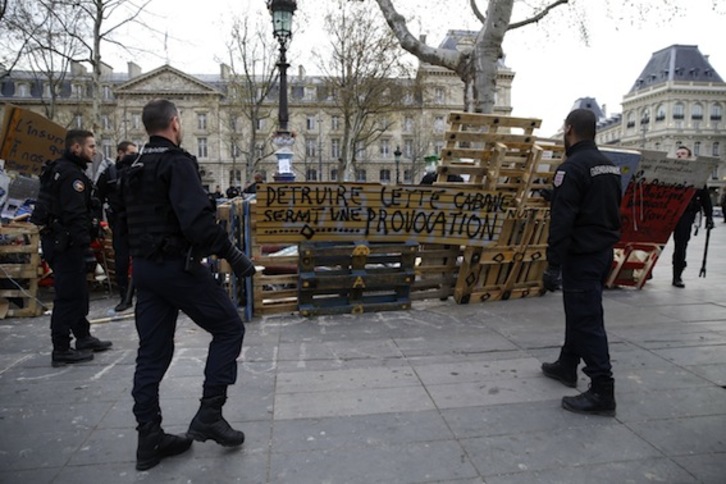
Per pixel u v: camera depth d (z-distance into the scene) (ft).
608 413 10.03
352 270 17.62
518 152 18.25
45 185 12.81
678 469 8.14
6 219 23.16
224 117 191.52
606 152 18.66
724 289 21.81
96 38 65.57
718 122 273.95
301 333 15.57
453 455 8.64
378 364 12.93
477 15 37.55
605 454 8.61
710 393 10.98
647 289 21.95
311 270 17.31
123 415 10.27
